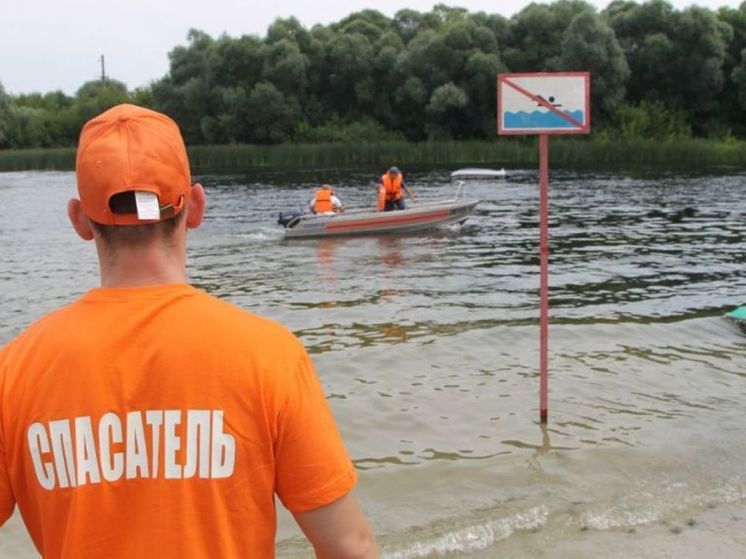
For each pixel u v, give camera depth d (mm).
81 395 1356
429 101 51781
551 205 22875
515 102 5145
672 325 8289
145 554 1341
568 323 8711
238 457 1355
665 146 42125
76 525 1347
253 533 1383
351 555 1426
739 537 3934
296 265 13477
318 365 6977
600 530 4027
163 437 1350
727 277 11852
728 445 5121
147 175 1408
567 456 4973
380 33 58406
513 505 4305
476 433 5383
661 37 49344
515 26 52531
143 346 1374
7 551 4004
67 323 1413
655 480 4617
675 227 17906
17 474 1406
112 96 62438
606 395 6113
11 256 15250
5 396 1393
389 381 6527
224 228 18750
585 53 47562
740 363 6992
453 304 9883
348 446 5188
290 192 28406
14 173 44719
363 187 30062
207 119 52562
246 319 1435
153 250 1452
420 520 4160
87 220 1508
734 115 51812
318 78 54750
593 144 42969
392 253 14719
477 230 17859
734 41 51906
